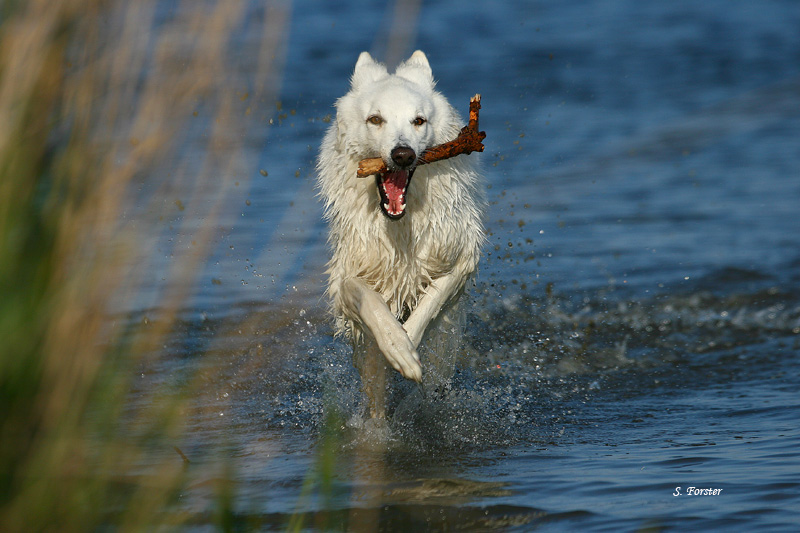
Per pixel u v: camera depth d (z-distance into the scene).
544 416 12.39
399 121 11.27
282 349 13.81
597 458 10.19
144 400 6.59
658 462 9.78
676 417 11.85
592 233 22.77
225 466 7.26
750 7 73.12
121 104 5.00
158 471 6.25
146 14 4.96
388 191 11.32
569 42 57.38
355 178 11.94
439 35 60.41
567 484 9.19
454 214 12.12
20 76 4.89
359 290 11.35
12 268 4.98
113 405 5.41
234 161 5.34
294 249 17.77
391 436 11.55
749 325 16.45
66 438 5.21
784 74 43.75
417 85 12.20
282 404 12.61
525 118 35.62
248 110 5.31
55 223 5.03
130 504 5.77
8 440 5.11
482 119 35.53
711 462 9.60
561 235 22.56
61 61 4.91
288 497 8.89
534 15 70.19
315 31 59.50
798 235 21.73
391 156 10.88
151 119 5.04
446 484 9.40
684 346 15.52
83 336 5.17
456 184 12.12
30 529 5.15
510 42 57.09
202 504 7.95
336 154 12.33
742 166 29.00
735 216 23.78
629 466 9.72
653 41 57.91
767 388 12.95
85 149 5.01
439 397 13.09
